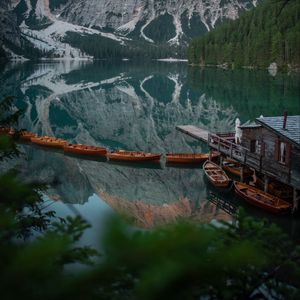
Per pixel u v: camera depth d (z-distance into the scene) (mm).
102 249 1717
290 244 5121
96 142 47656
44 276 1742
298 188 21844
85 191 27562
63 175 31344
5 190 2658
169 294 1710
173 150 42656
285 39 136625
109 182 30453
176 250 1784
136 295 1700
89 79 118312
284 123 23047
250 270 4309
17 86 93438
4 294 1646
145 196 27500
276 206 22641
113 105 72500
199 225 2096
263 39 144625
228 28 184125
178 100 76375
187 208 25188
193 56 196125
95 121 59031
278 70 137750
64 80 112938
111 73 144750
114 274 1776
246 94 80062
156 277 1697
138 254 1717
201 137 45469
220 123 54562
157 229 1869
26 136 42562
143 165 35625
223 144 30688
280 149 23453
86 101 76000
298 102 68500
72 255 3658
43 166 33469
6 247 2031
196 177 32062
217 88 91688
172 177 32188
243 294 4277
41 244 1770
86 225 4070
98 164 35500
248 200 24219
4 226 2551
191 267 1810
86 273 1779
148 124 56312
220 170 30625
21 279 1677
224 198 26781
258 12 172500
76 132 52469
